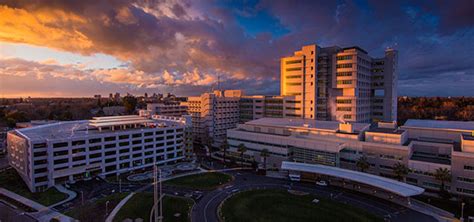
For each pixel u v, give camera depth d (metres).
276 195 90.88
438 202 83.25
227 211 78.69
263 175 114.88
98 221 71.88
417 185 95.88
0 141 173.00
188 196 90.81
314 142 113.75
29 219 73.69
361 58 163.38
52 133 116.88
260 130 141.62
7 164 129.75
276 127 136.00
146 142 129.12
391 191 81.50
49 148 99.50
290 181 106.12
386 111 177.12
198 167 128.25
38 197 89.81
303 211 78.44
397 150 100.31
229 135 146.25
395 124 129.62
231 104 198.25
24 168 103.06
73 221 72.19
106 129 129.75
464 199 83.12
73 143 106.19
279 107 182.12
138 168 124.25
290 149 122.06
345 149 112.94
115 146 118.19
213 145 175.88
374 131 114.50
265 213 77.38
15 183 103.69
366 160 105.88
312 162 115.25
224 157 138.88
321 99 166.88
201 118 189.50
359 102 159.88
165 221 72.62
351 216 74.94
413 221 71.75
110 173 115.00
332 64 163.88
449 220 72.25
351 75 155.75
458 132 111.06
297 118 170.12
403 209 79.25
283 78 182.88
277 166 123.69
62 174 103.31
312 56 165.00
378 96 180.12
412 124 129.25
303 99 170.12
